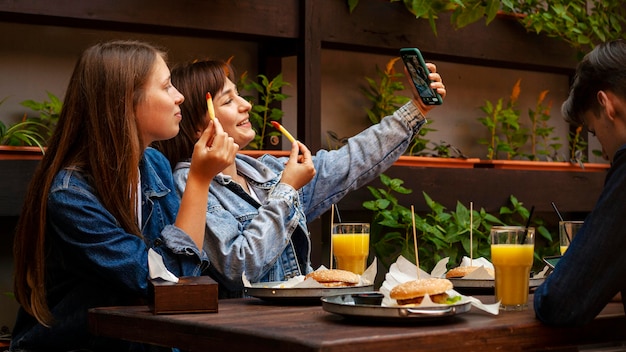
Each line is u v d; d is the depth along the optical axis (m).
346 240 2.12
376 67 3.58
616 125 1.65
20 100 2.97
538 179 3.68
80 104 1.87
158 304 1.59
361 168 2.59
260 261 2.17
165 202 2.04
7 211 2.54
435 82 2.46
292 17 3.11
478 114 4.02
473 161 3.53
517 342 1.43
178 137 2.39
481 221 3.44
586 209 3.82
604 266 1.47
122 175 1.83
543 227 3.83
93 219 1.75
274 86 3.21
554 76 4.30
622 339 1.59
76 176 1.81
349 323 1.45
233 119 2.42
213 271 2.17
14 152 2.57
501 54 3.65
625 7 4.14
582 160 3.99
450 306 1.44
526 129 3.87
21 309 1.90
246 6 3.01
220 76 2.41
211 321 1.49
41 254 1.80
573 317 1.46
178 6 2.88
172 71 2.45
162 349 1.85
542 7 3.92
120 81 1.86
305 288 1.74
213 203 2.27
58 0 2.68
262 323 1.45
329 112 3.60
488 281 1.93
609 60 1.64
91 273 1.79
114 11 2.77
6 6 2.61
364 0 3.27
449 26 3.50
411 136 2.62
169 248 1.84
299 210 2.37
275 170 2.59
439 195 3.42
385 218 3.32
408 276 1.81
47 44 3.03
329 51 3.62
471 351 1.37
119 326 1.64
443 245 3.38
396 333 1.30
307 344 1.22
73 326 1.81
